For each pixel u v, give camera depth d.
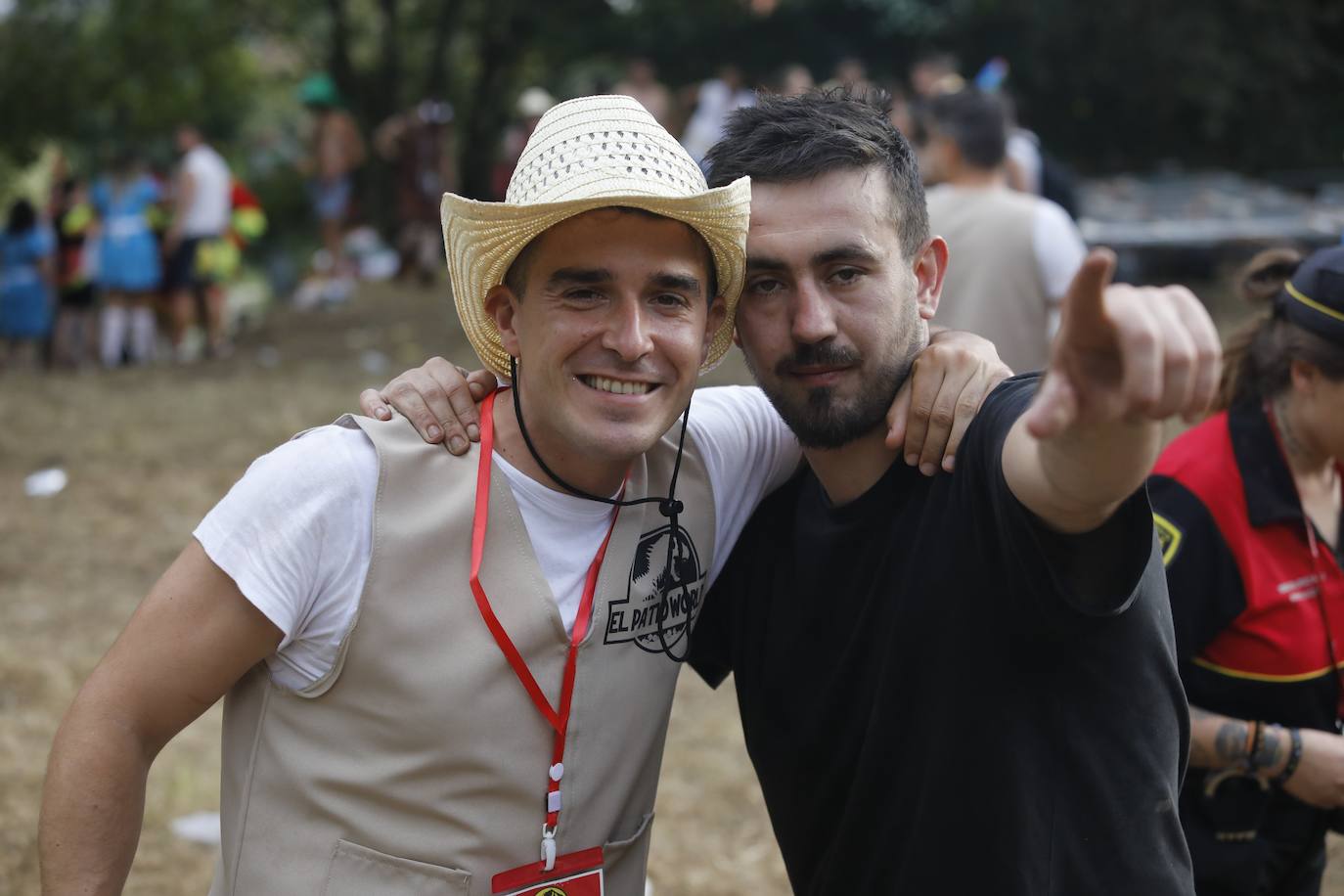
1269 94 18.03
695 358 1.84
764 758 2.07
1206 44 17.23
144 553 6.37
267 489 1.79
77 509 7.01
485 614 1.82
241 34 21.89
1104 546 1.54
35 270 12.84
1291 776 2.21
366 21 22.06
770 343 1.88
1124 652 1.72
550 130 1.85
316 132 14.33
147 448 8.14
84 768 1.76
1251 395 2.32
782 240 1.82
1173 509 2.26
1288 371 2.25
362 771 1.83
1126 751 1.73
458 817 1.83
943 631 1.77
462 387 1.92
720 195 1.73
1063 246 4.41
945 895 1.78
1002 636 1.73
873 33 18.27
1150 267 11.53
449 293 13.67
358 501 1.81
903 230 1.86
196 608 1.78
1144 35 17.11
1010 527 1.57
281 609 1.77
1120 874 1.72
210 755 4.41
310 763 1.85
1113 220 11.45
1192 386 1.26
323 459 1.81
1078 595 1.57
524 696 1.85
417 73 22.20
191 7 20.42
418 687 1.81
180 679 1.79
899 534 1.85
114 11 20.50
